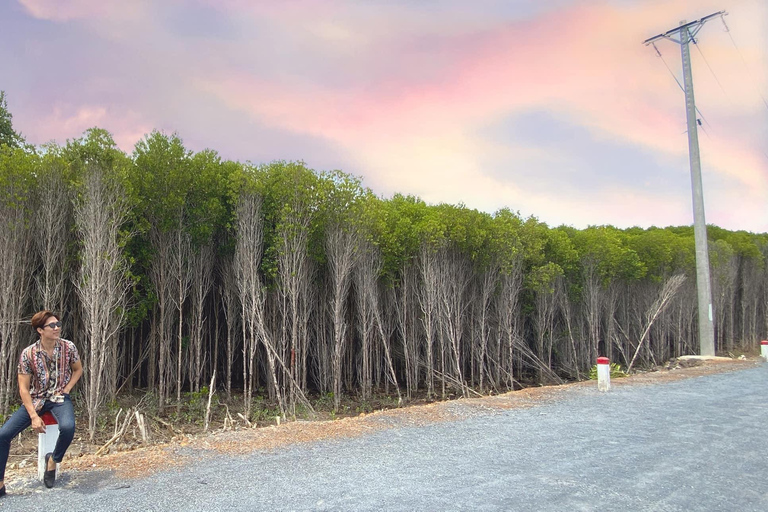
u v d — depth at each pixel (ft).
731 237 154.30
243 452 24.67
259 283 62.85
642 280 118.73
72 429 19.16
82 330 57.00
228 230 65.31
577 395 42.45
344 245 66.08
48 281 51.62
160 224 60.03
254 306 59.62
